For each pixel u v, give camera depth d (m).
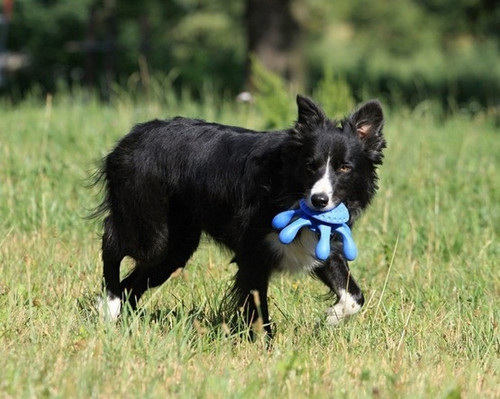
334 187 9.45
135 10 44.06
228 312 10.09
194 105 23.45
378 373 8.47
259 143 9.90
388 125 22.14
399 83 46.03
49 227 13.40
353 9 59.97
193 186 10.30
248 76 32.31
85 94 32.12
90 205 14.25
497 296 11.52
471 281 11.81
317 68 51.66
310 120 9.77
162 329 9.51
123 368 7.98
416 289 11.23
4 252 11.88
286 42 32.53
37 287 10.66
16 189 14.63
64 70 43.81
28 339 9.05
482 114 25.61
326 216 9.38
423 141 19.31
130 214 10.69
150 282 11.02
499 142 21.09
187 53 48.22
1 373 7.80
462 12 47.12
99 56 43.47
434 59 59.56
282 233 9.30
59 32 42.78
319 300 10.73
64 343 8.74
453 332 10.03
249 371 8.28
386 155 18.02
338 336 9.61
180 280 11.05
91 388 7.61
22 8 41.41
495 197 15.55
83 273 11.37
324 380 8.07
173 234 10.68
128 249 10.76
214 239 10.43
